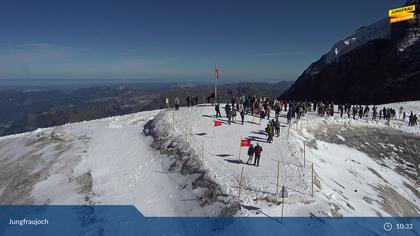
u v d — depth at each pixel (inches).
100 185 956.6
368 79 3048.7
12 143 1576.0
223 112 1553.9
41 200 921.5
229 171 903.7
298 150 1091.3
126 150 1225.4
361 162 1325.0
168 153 1103.6
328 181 966.4
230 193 773.3
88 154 1204.5
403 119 1844.2
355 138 1535.4
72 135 1481.3
